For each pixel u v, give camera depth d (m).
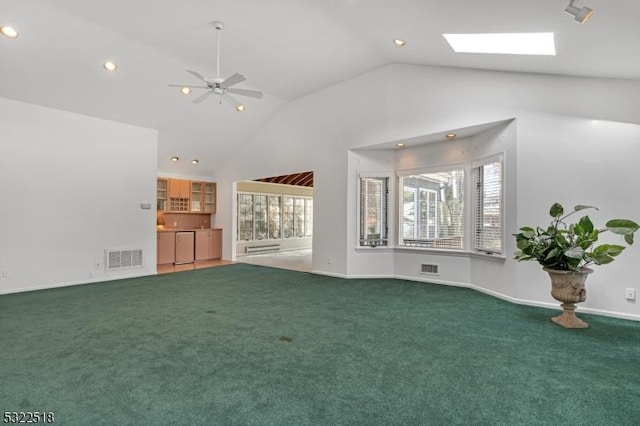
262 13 4.21
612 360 2.80
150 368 2.65
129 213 6.64
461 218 5.68
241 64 5.74
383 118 5.97
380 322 3.81
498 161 4.91
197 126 7.35
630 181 3.84
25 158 5.40
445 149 5.87
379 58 5.57
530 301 4.46
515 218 4.54
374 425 1.94
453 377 2.51
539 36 3.66
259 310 4.30
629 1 2.31
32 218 5.47
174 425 1.94
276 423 1.96
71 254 5.89
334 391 2.31
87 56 4.97
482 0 2.83
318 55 5.43
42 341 3.21
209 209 9.46
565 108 4.21
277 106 7.59
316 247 7.00
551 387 2.36
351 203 6.49
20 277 5.36
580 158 4.11
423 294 5.14
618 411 2.08
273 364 2.73
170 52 5.29
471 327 3.63
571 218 4.14
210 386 2.38
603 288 3.99
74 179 5.92
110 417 2.01
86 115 6.05
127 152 6.61
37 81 5.13
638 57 3.22
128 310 4.31
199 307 4.45
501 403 2.17
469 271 5.61
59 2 4.07
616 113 3.92
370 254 6.50
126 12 4.25
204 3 4.04
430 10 3.32
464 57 4.43
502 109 4.66
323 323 3.78
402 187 6.44
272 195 11.70
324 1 3.80
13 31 4.32
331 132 6.75
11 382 2.42
